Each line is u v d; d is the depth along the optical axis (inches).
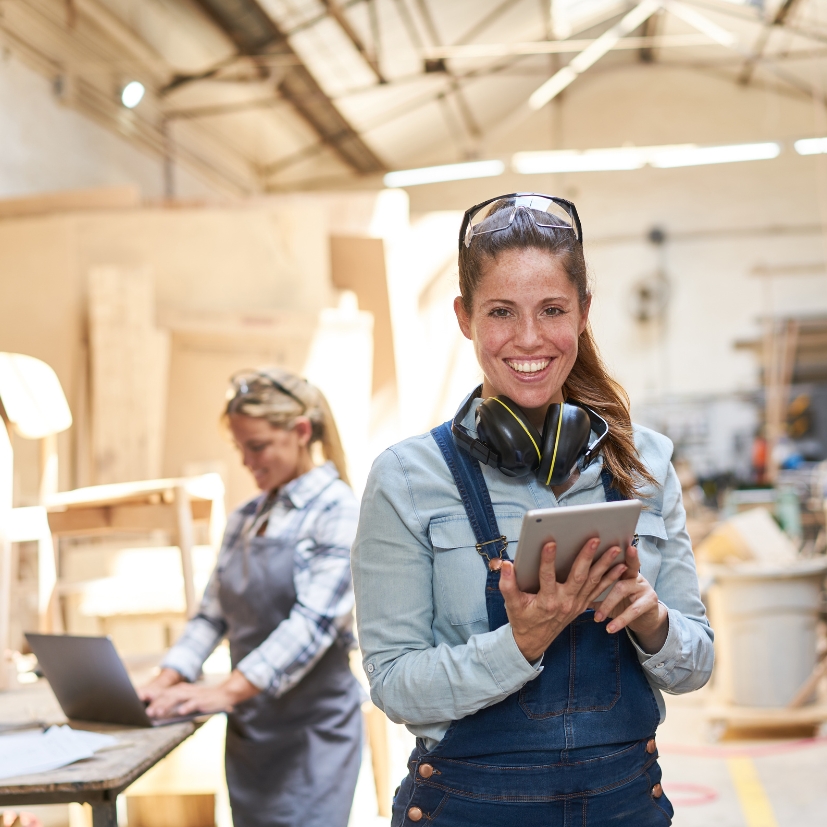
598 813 44.9
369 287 196.5
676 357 536.1
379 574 47.2
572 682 45.3
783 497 323.0
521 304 44.9
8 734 67.7
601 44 411.5
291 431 82.9
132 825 111.2
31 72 270.7
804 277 527.5
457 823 45.1
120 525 101.3
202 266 195.2
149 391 183.3
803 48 457.1
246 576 81.6
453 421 48.0
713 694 203.9
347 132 444.1
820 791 145.7
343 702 80.8
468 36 393.4
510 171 527.2
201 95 369.7
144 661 98.7
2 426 92.5
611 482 48.1
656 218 539.8
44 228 195.3
